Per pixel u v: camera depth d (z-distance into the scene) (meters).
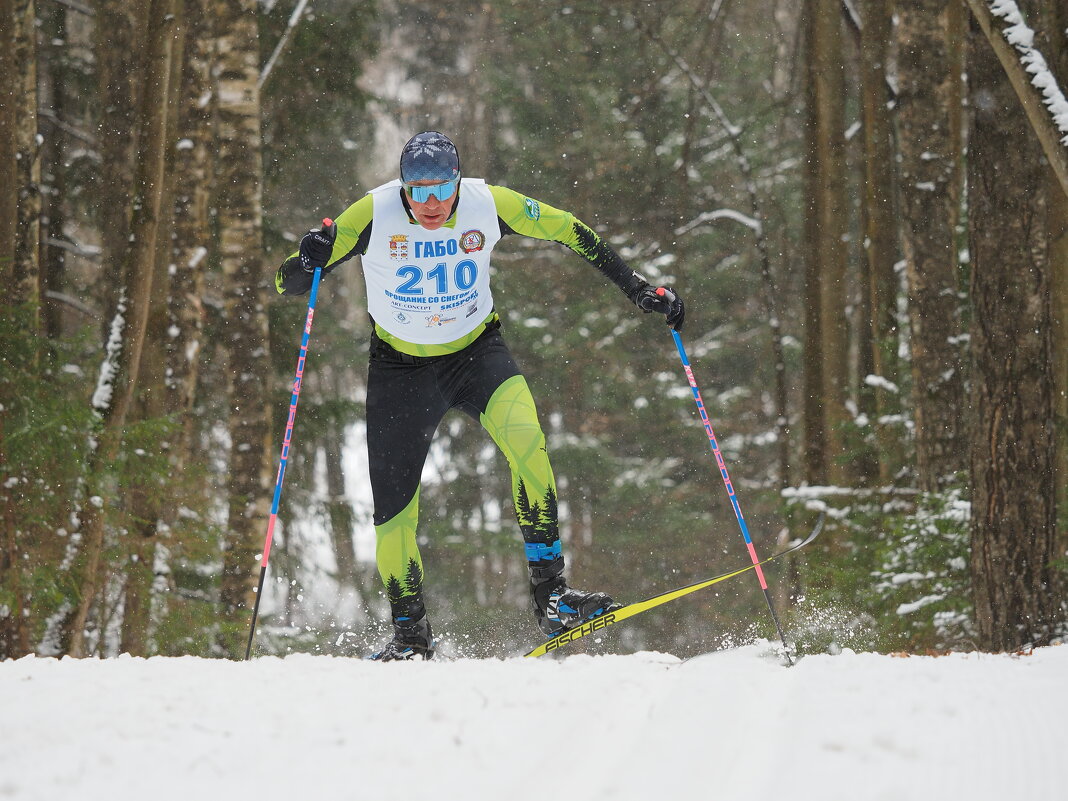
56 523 21.45
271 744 5.60
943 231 27.70
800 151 51.97
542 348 52.88
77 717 6.36
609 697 6.67
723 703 6.44
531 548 11.58
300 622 50.03
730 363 57.97
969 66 20.48
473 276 11.50
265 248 36.16
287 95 36.19
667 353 55.53
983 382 20.31
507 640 49.94
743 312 57.28
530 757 5.30
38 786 4.95
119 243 27.62
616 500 52.59
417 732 5.81
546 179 55.25
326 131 37.91
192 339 28.53
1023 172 20.00
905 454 30.53
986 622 20.30
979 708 6.13
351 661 9.52
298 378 11.93
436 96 64.00
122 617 26.64
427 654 12.05
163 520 27.45
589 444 53.12
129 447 23.05
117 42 28.02
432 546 54.03
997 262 20.09
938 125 27.98
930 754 5.21
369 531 54.19
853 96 47.09
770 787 4.80
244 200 28.44
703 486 54.72
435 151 10.61
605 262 12.05
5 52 21.02
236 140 28.44
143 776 5.07
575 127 54.84
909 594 25.12
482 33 60.66
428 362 11.85
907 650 24.72
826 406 33.06
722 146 54.19
